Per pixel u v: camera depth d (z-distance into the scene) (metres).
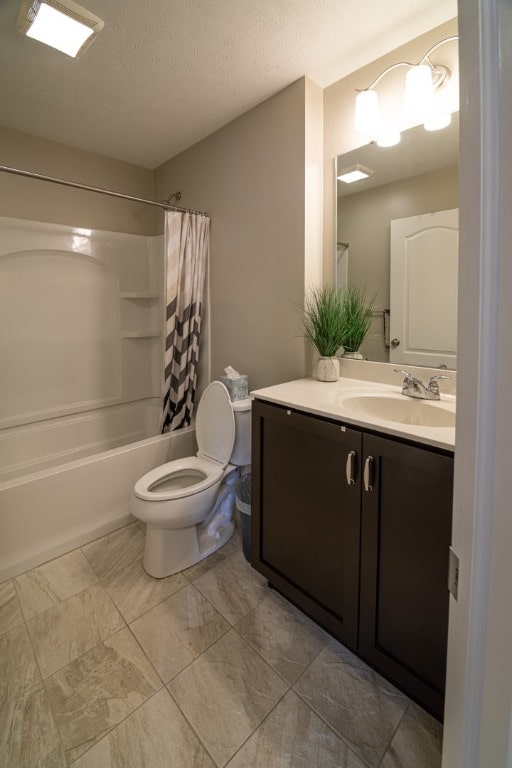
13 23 1.52
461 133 0.47
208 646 1.47
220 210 2.44
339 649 1.46
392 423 1.23
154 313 3.11
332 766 1.08
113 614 1.62
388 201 1.79
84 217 2.74
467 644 0.47
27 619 1.58
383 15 1.51
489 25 0.40
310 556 1.49
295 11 1.48
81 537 2.07
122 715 1.21
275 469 1.61
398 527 1.20
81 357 2.74
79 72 1.83
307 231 1.96
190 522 1.84
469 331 0.46
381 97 1.76
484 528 0.43
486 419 0.42
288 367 2.14
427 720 1.20
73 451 2.70
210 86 1.95
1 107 2.14
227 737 1.15
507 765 0.41
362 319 1.92
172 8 1.45
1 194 2.39
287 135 1.98
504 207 0.39
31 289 2.47
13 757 1.10
